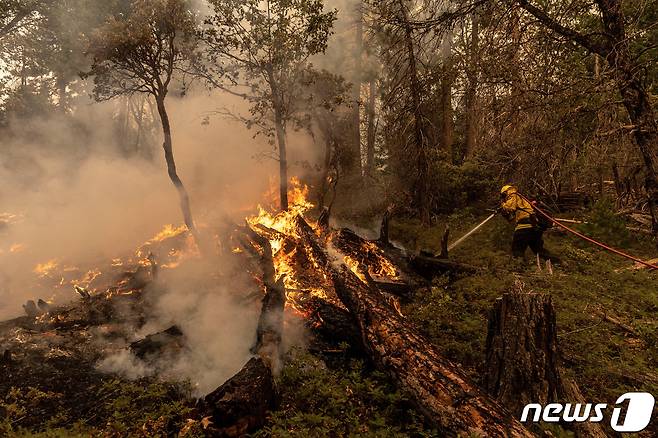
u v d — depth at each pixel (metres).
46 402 4.12
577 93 5.29
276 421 3.52
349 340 5.04
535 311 3.75
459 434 3.19
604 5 5.25
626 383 4.30
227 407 3.40
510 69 5.75
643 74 5.28
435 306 6.32
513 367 3.65
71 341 5.44
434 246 9.77
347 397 3.96
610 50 5.24
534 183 6.46
